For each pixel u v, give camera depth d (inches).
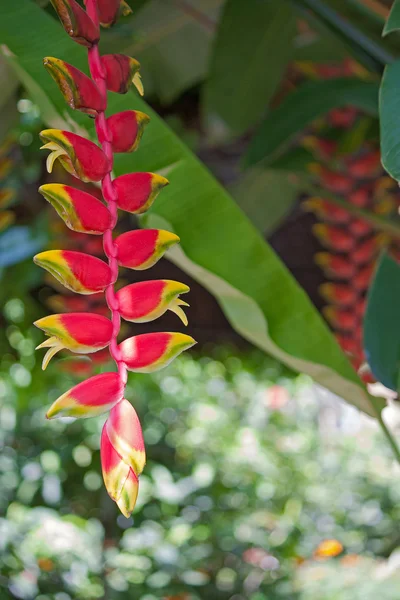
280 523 201.6
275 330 58.6
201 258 56.8
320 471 233.6
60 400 40.8
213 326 216.7
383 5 86.7
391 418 203.6
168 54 141.6
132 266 43.8
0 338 227.8
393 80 50.3
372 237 136.3
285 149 111.1
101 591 163.5
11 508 179.0
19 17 55.1
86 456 209.2
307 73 135.9
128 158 55.1
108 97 54.4
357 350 124.2
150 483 197.6
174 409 243.4
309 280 201.5
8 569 159.5
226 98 124.0
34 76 53.7
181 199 56.3
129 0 89.5
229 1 109.9
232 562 184.9
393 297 67.9
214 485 211.6
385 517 211.6
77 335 42.1
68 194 42.9
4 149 125.2
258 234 56.8
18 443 210.5
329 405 269.7
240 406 261.3
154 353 41.9
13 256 129.2
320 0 87.4
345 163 129.7
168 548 176.1
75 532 170.4
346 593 139.8
